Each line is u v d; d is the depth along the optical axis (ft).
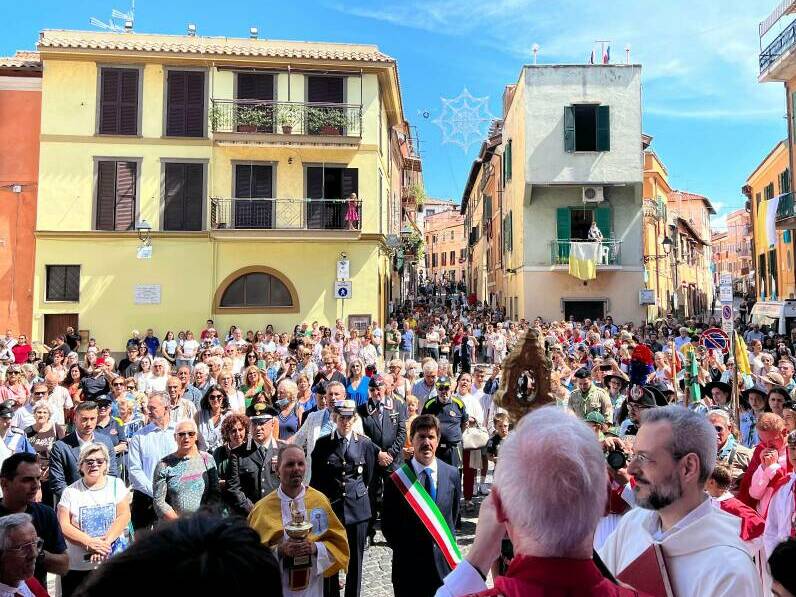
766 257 95.66
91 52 67.51
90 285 67.77
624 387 28.53
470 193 182.70
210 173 69.77
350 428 18.61
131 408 25.35
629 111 87.61
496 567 8.50
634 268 88.63
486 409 29.40
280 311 70.23
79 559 15.21
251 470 18.08
